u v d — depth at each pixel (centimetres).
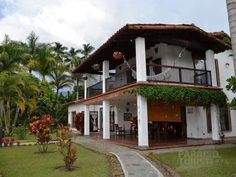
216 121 1593
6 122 2395
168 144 1427
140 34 1403
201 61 1858
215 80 1652
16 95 2394
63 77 4084
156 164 979
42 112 3153
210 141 1562
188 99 1443
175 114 1670
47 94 3359
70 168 905
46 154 1246
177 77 1645
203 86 1563
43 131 1323
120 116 2339
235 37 657
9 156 1214
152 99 1355
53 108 3281
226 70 1961
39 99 3184
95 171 872
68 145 947
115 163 996
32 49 3641
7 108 2416
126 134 2134
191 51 1798
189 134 1800
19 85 2420
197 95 1477
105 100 1817
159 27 1401
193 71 1734
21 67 2711
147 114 1437
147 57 1877
